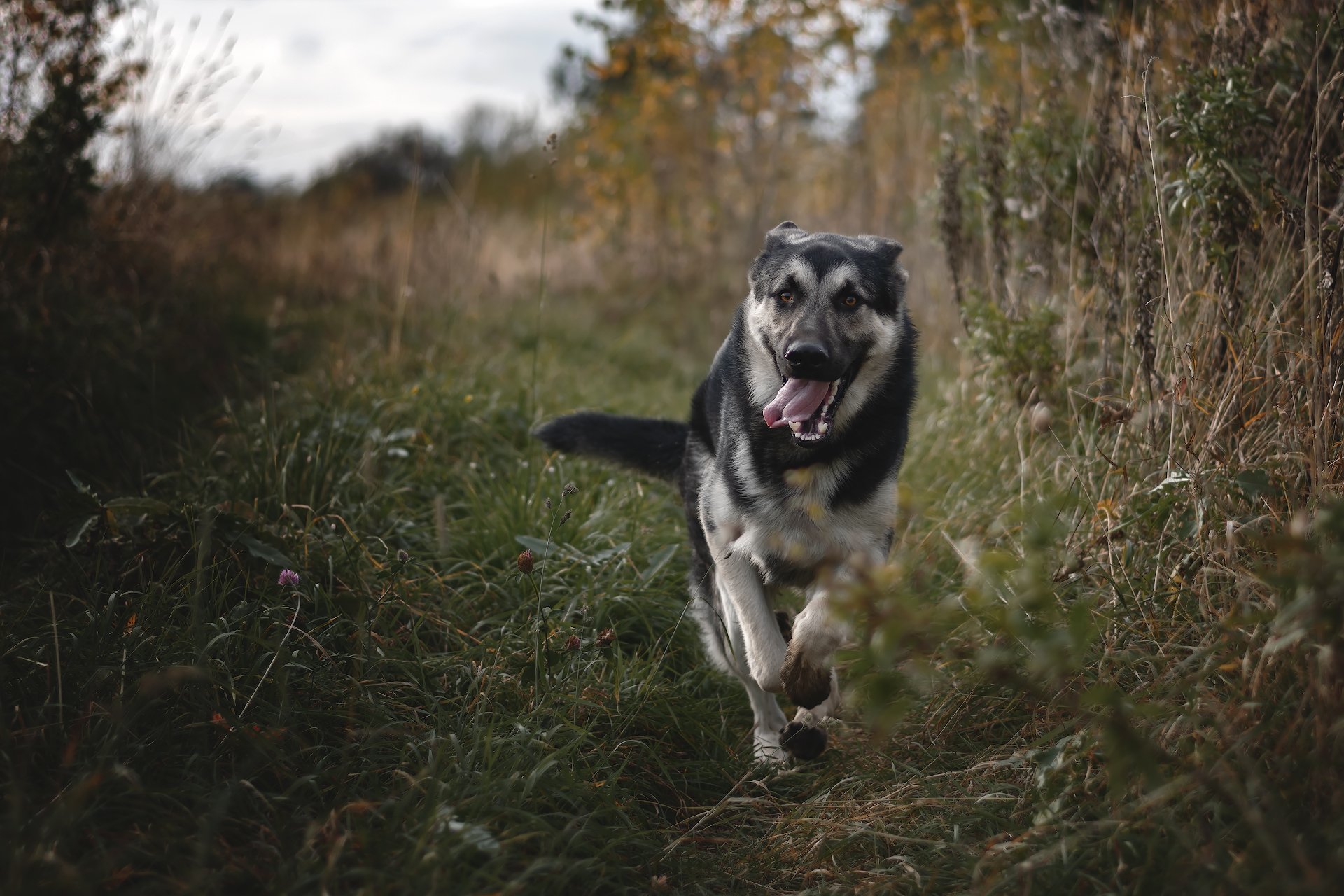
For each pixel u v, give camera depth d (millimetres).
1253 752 1856
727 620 2891
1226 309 2906
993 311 3707
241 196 7945
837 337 2662
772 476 2713
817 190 8648
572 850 2020
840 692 2771
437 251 7094
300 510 3232
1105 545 2578
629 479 3988
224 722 2074
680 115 8984
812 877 2088
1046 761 1994
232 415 3850
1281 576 1653
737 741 2852
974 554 2969
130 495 3461
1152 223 3047
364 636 2457
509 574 3088
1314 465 2186
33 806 1854
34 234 4488
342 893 1738
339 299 6965
